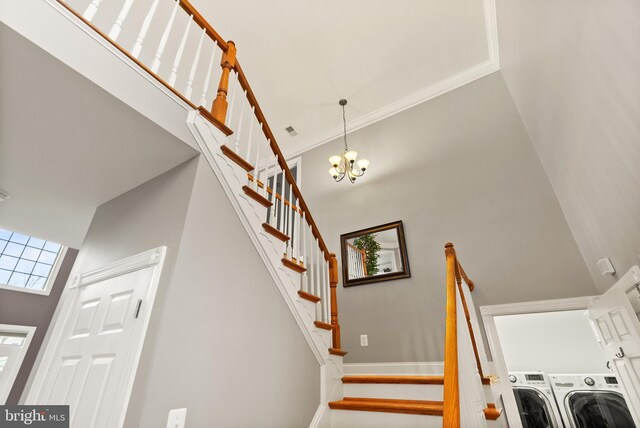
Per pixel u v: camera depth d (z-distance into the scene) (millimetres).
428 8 3238
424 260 3383
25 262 5824
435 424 1912
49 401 1665
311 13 3260
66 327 1962
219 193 1948
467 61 3830
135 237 1959
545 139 2877
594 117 1982
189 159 1908
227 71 2229
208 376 1573
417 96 4242
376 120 4527
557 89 2385
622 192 1877
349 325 3551
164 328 1432
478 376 1794
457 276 2219
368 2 3166
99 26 3273
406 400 2305
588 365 3865
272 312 2115
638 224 1781
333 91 4199
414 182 3828
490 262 3016
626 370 2082
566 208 2779
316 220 4387
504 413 2535
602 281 2410
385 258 3623
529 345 4254
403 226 3676
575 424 3334
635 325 1838
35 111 1518
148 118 1586
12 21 1132
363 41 3562
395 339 3227
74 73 1318
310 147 5047
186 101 1847
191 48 3553
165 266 1598
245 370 1791
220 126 2000
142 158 1892
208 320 1657
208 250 1767
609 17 1603
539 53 2523
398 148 4152
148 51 3564
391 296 3426
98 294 1912
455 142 3738
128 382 1311
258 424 1771
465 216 3326
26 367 5266
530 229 2943
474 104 3783
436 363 2934
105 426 1284
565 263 2697
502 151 3389
